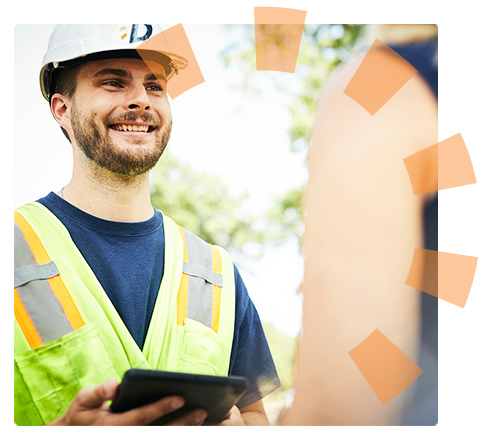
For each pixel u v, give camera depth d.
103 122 2.13
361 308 0.76
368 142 0.80
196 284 2.15
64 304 1.97
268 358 2.21
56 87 2.18
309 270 0.77
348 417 0.81
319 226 0.77
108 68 2.14
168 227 2.24
